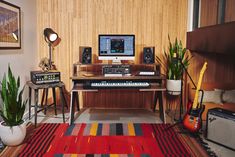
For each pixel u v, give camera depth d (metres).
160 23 4.29
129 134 3.25
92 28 4.28
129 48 3.86
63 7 4.24
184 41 4.33
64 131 3.31
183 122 3.26
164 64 4.36
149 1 4.24
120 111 4.30
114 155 2.66
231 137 2.79
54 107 4.16
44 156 2.61
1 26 3.00
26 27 3.83
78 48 4.32
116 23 4.28
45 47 4.32
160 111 3.91
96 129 3.40
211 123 2.99
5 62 3.16
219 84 4.22
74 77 3.54
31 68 4.07
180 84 4.01
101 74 3.81
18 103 2.78
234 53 2.64
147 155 2.67
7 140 2.77
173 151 2.77
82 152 2.72
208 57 4.29
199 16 4.05
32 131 3.29
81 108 4.43
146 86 3.53
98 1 4.23
